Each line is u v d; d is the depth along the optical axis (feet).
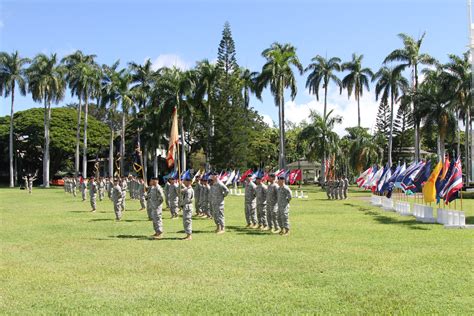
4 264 37.86
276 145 288.10
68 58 234.79
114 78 221.87
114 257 40.32
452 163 63.57
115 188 71.46
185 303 26.84
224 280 32.04
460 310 25.21
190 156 239.91
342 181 123.24
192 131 234.38
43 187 226.17
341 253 41.42
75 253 42.45
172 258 39.65
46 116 227.40
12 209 94.58
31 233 56.34
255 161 259.19
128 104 218.79
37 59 224.33
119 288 30.22
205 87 195.31
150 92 217.36
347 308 25.72
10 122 245.24
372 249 43.47
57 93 225.97
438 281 31.19
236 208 95.30
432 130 166.09
